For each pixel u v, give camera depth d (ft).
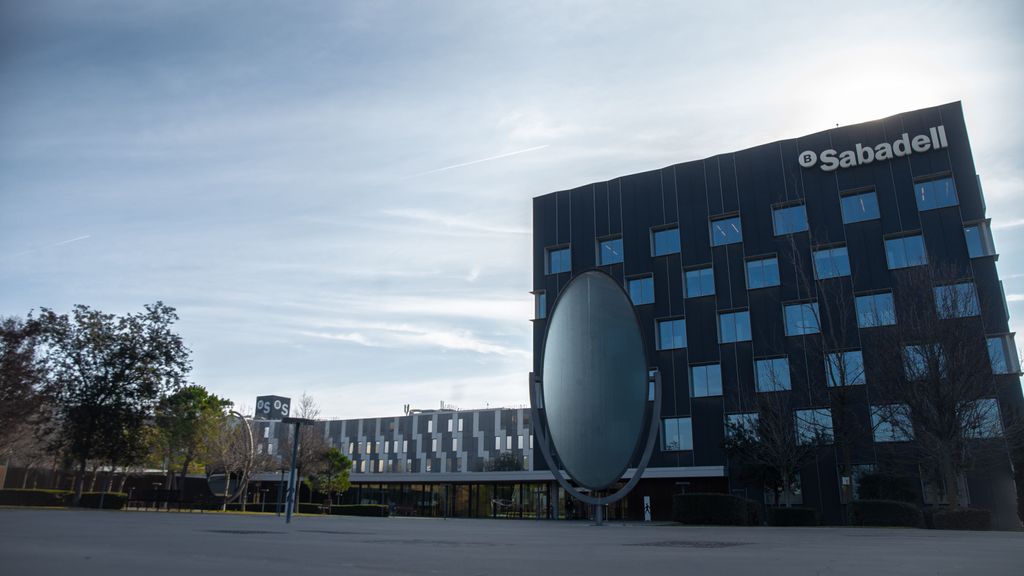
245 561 21.54
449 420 309.42
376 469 319.06
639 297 152.56
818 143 139.13
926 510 92.32
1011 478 106.32
